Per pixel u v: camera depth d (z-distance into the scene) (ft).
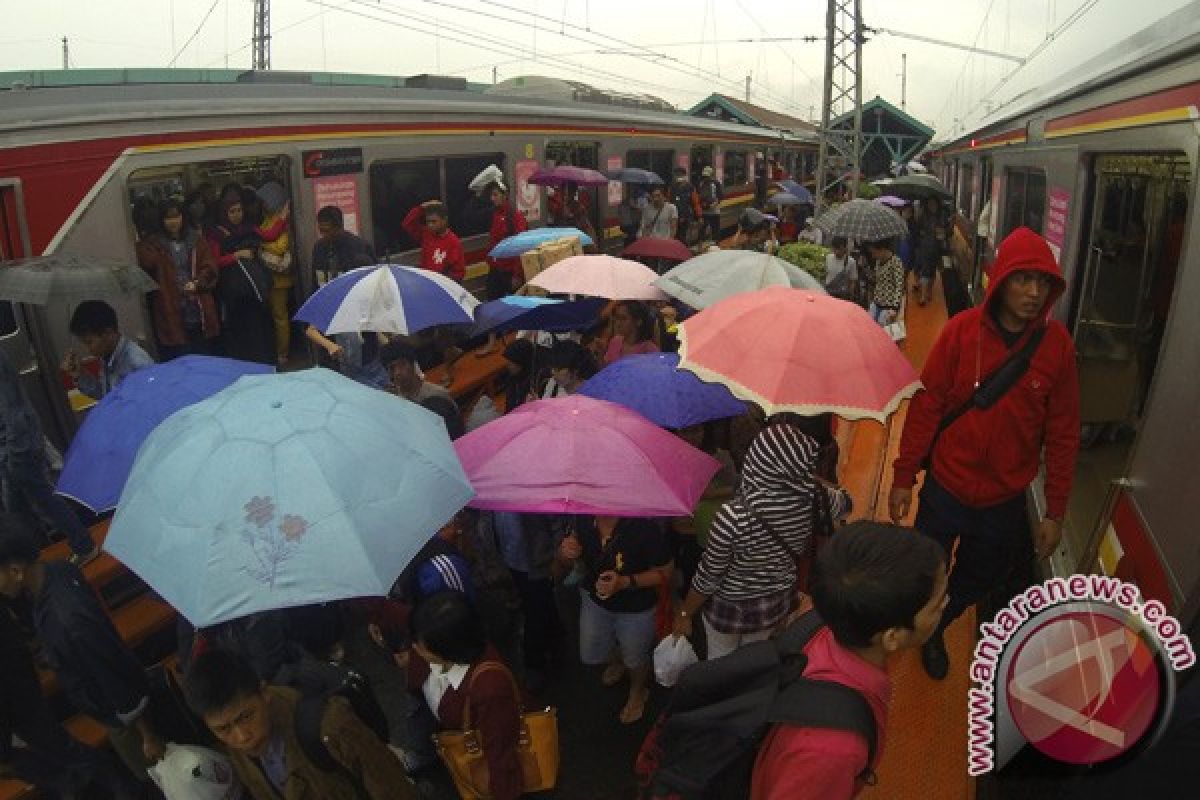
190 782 8.68
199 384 11.34
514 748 9.41
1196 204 9.39
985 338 10.40
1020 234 9.75
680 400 13.35
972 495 10.88
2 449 12.74
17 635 9.83
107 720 9.64
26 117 15.47
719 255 16.33
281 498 7.69
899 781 11.14
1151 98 11.34
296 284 23.26
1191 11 10.69
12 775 10.16
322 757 7.41
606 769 12.41
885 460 21.24
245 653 10.87
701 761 5.87
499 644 15.19
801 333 10.17
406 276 15.58
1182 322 9.39
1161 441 9.41
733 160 70.44
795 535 10.25
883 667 5.87
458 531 14.28
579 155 41.42
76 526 14.23
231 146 20.04
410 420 9.28
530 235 23.62
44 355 15.85
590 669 14.78
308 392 8.85
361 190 25.14
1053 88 20.63
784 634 6.25
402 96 27.96
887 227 25.55
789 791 5.27
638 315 17.37
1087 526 13.71
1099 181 15.14
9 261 14.49
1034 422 10.50
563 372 16.22
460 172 31.35
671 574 12.35
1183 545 8.18
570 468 10.38
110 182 17.02
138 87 18.98
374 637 13.08
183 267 19.70
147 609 14.92
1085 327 15.75
